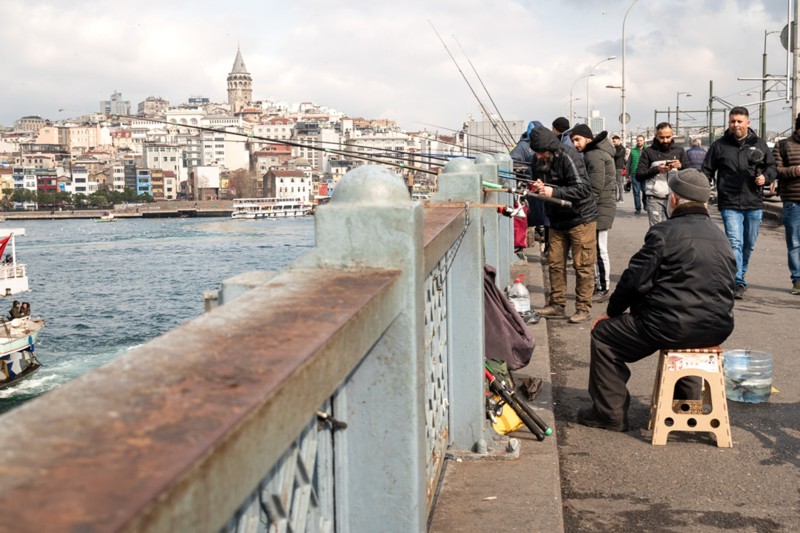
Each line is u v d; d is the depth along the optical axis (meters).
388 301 1.96
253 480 1.09
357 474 2.20
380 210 2.12
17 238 131.62
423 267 2.29
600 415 4.96
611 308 4.86
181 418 1.01
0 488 0.79
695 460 4.44
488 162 5.91
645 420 5.14
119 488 0.81
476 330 4.12
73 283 80.06
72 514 0.75
